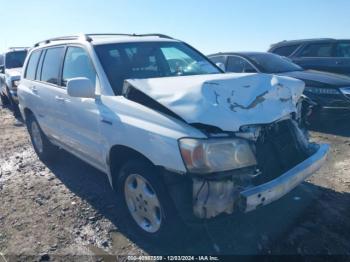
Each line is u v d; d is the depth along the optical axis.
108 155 3.43
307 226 3.35
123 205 3.47
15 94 9.16
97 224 3.59
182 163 2.62
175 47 4.42
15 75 9.27
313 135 6.29
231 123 2.65
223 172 2.62
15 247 3.27
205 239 3.21
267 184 2.69
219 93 2.86
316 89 6.51
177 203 2.72
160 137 2.77
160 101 2.89
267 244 3.11
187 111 2.71
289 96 3.25
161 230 2.97
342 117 6.41
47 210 3.95
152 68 3.90
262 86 3.15
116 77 3.61
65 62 4.41
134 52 3.97
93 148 3.75
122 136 3.13
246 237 3.22
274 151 2.99
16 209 4.01
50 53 4.95
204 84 2.90
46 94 4.73
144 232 3.21
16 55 11.29
